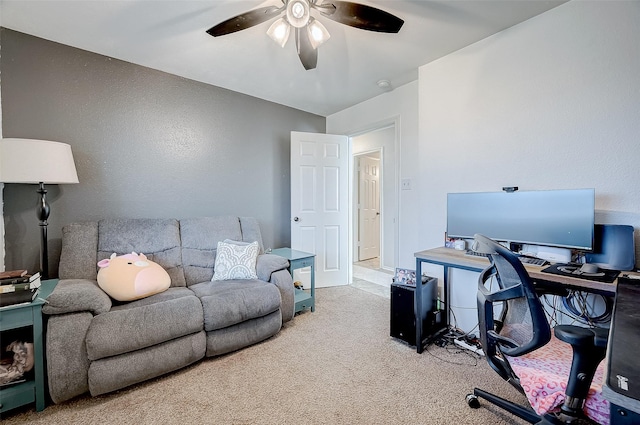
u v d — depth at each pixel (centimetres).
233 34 217
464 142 239
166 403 158
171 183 286
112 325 162
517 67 208
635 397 49
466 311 244
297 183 368
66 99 231
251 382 177
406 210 314
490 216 208
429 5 186
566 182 189
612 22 170
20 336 169
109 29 210
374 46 235
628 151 167
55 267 227
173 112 285
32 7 184
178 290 218
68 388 152
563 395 102
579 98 182
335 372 187
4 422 143
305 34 185
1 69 206
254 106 346
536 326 106
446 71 250
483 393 151
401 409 153
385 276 446
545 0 183
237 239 285
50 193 226
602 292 137
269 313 228
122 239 230
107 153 250
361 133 383
